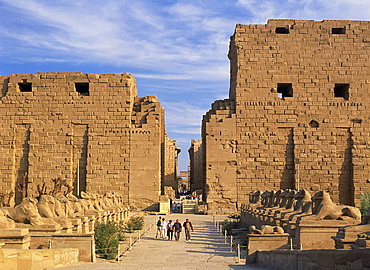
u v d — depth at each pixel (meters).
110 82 52.72
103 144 52.09
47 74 53.06
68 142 51.97
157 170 51.97
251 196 44.69
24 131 52.59
